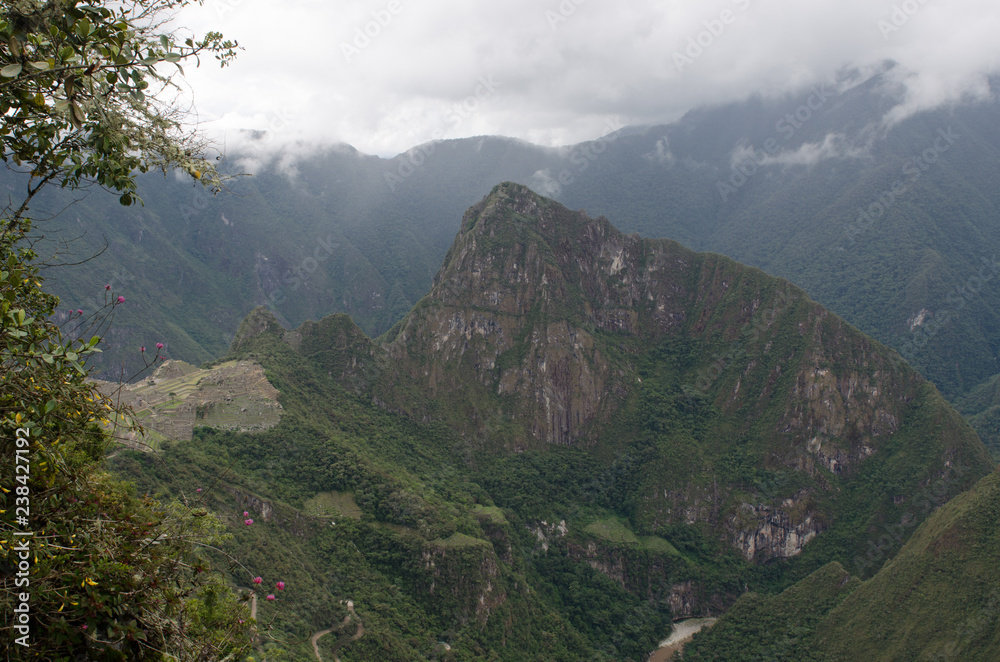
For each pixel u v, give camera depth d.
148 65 10.18
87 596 9.82
